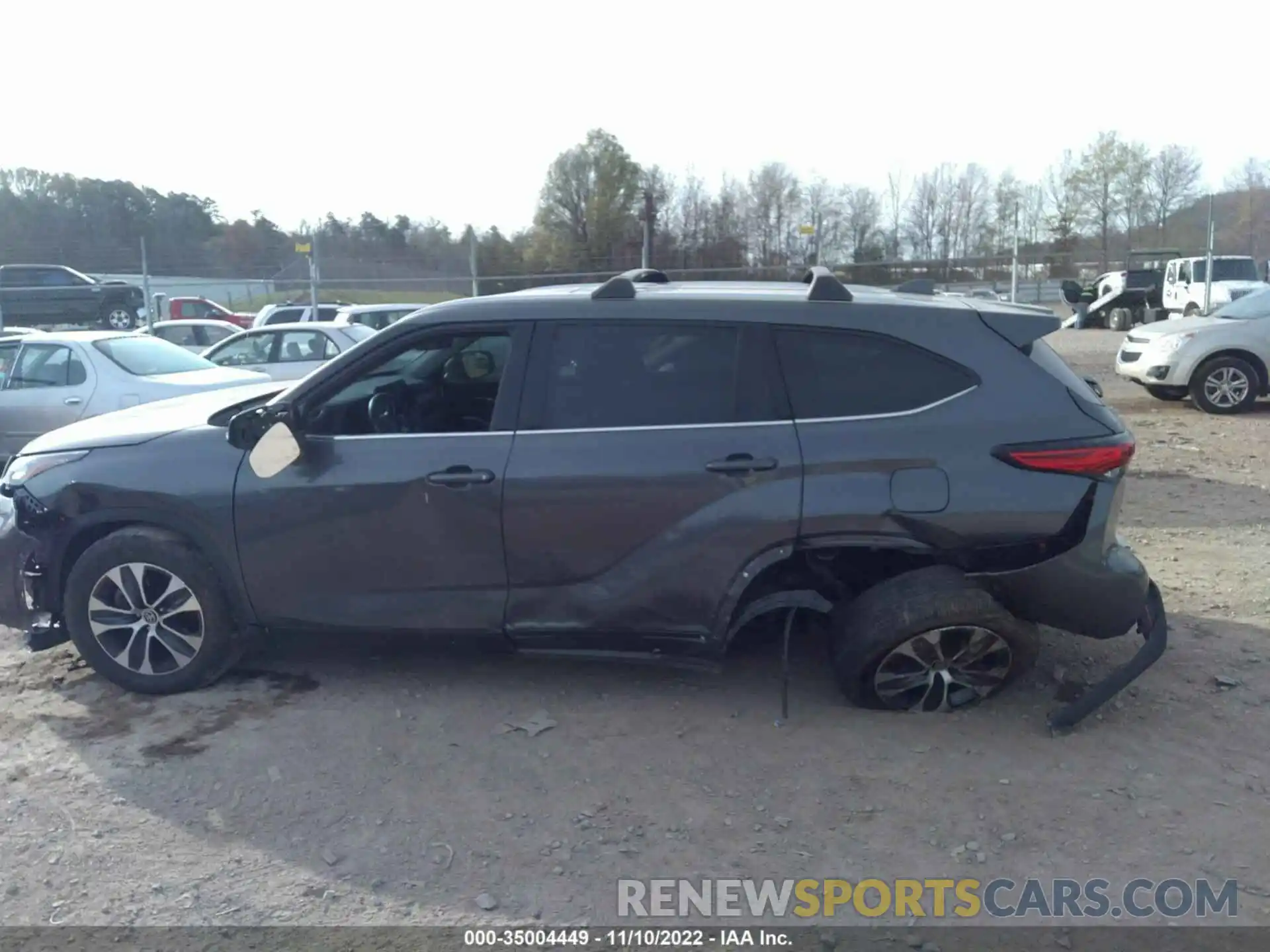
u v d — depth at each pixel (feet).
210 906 11.71
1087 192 137.39
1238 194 104.88
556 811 13.47
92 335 36.47
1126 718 15.88
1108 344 88.79
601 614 15.62
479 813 13.43
